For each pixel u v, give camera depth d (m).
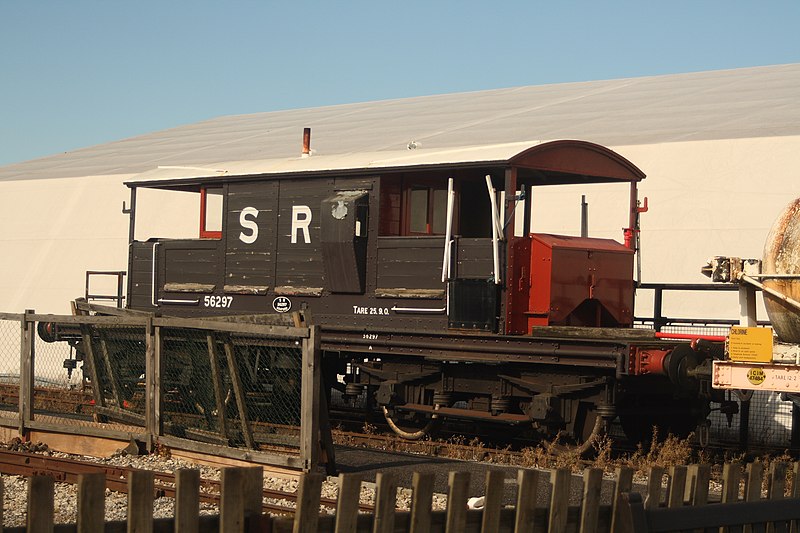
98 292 34.53
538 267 14.16
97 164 44.22
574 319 14.80
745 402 14.51
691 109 37.50
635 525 6.68
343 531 6.07
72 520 9.05
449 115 47.91
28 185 40.12
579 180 16.05
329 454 11.19
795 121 30.67
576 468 12.76
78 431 13.01
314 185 15.78
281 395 11.77
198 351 12.10
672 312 26.22
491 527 6.41
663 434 14.95
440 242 14.50
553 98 48.53
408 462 12.20
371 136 43.91
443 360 14.29
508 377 13.97
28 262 37.06
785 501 7.40
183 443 12.03
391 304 14.91
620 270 15.24
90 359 13.51
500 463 13.21
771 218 26.28
